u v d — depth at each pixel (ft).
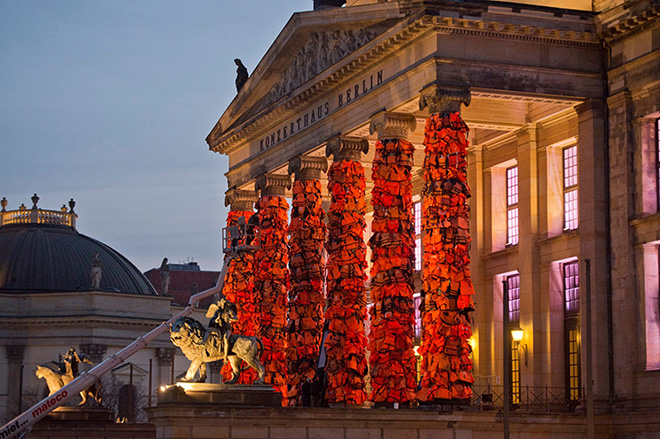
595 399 176.14
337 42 208.33
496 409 189.06
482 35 179.22
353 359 191.31
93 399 212.02
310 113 219.61
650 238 174.09
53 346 381.81
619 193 179.93
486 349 211.82
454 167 173.58
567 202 199.52
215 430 155.22
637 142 178.91
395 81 187.52
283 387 225.56
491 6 177.88
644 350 173.27
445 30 177.47
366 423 162.20
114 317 383.04
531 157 202.59
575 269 195.00
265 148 240.73
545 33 180.65
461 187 173.17
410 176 188.44
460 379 168.66
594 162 182.60
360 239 198.90
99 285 388.57
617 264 179.01
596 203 181.68
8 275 405.18
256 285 233.96
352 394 189.78
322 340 198.29
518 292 208.74
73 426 202.08
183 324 164.66
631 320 175.32
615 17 180.65
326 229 219.82
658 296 174.70
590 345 159.94
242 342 166.40
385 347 179.63
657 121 178.50
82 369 375.04
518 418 169.27
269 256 234.79
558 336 196.03
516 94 179.52
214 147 263.29
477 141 217.97
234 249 235.81
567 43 183.42
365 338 194.18
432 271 171.94
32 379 380.37
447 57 176.76
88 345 378.53
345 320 193.26
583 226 183.01
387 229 184.14
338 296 194.29
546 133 201.36
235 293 239.71
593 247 180.75
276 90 236.43
